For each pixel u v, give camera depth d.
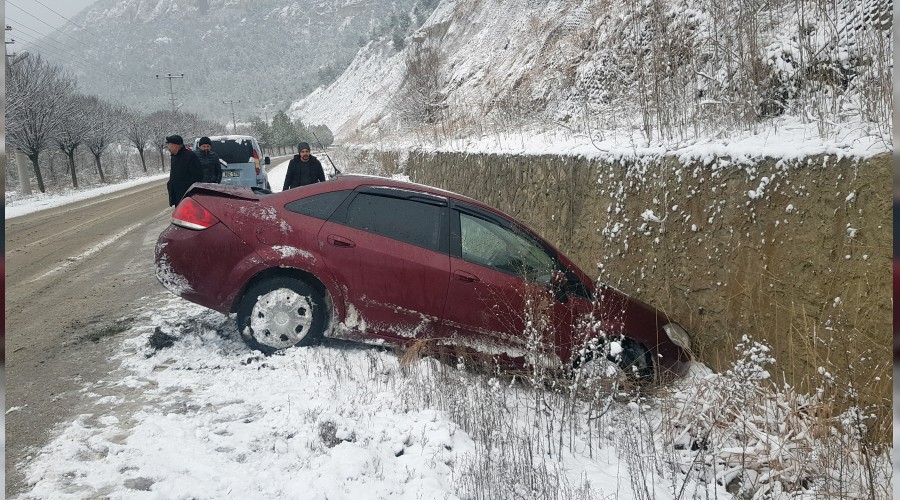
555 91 16.69
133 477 3.28
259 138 122.88
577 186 8.23
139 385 4.64
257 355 5.16
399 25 182.50
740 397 4.46
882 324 4.02
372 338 5.32
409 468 3.55
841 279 4.35
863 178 4.24
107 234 14.21
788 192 4.88
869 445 3.93
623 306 5.41
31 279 9.00
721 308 5.53
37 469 3.35
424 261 5.27
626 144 7.57
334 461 3.46
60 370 5.00
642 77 8.23
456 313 5.26
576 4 23.25
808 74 6.24
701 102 6.60
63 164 45.56
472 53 37.88
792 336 4.73
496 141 13.42
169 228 5.35
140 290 8.09
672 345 5.48
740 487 4.05
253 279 5.28
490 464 3.63
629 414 4.77
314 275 5.22
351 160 29.53
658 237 6.43
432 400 4.49
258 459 3.54
